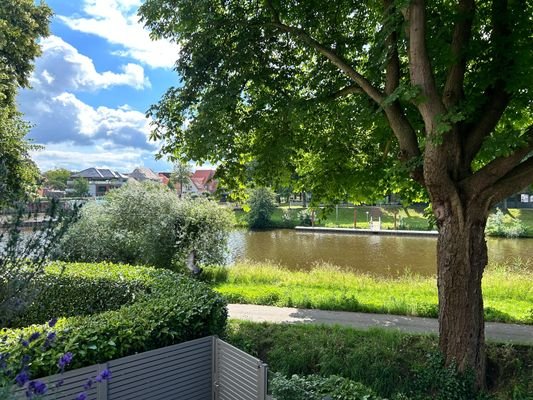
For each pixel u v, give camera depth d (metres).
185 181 58.47
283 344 7.05
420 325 8.51
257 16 8.10
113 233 13.26
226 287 12.12
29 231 4.13
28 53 18.53
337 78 8.30
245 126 8.59
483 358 5.96
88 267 8.87
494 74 5.98
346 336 7.20
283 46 8.48
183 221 14.30
